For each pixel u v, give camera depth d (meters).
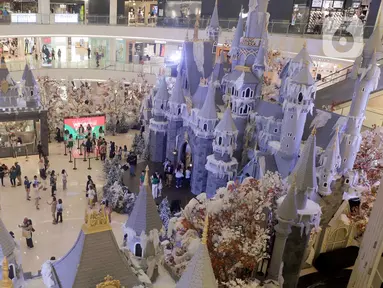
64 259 9.30
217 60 25.34
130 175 25.25
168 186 24.00
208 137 22.06
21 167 26.23
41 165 24.50
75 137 29.44
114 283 8.63
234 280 11.75
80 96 34.84
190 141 23.97
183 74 26.00
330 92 24.69
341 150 18.09
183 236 13.43
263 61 22.62
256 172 20.38
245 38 23.03
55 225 19.67
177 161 26.05
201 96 24.08
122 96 36.88
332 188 16.59
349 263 15.94
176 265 12.29
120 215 21.19
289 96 18.66
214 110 21.98
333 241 16.47
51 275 9.24
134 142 29.48
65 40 44.50
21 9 41.97
